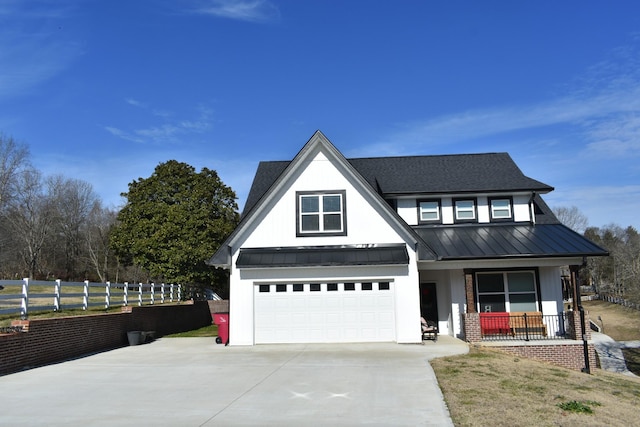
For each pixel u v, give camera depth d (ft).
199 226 105.60
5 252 169.48
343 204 63.93
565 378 41.34
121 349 60.64
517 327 65.36
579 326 60.29
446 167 79.97
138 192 108.68
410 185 74.02
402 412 28.55
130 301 82.12
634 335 140.56
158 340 71.61
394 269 61.57
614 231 306.35
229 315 63.77
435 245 65.36
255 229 63.77
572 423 26.76
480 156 82.89
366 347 56.70
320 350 54.90
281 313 61.82
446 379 37.68
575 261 62.80
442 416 27.63
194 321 98.37
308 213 64.08
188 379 39.45
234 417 28.02
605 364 96.43
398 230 63.10
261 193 75.36
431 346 57.16
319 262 60.70
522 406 30.07
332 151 64.28
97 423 27.02
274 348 57.47
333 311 61.62
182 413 28.96
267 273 62.18
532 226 71.36
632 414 30.14
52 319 49.70
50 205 185.26
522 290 67.82
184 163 111.86
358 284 61.87
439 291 71.77
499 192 71.51
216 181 112.98
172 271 102.37
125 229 107.45
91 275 197.16
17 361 44.32
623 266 207.00
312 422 26.84
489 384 36.19
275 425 26.40
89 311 64.23
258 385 36.63
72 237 196.95
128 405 30.99
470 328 61.00
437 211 72.90
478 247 64.18
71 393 34.68
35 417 28.35
